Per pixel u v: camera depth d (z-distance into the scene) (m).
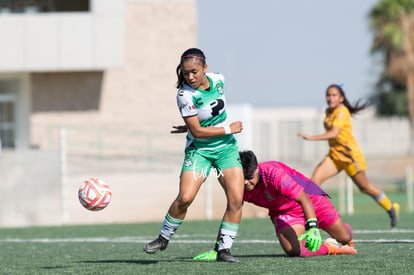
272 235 31.28
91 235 35.31
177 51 85.75
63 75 82.88
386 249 22.75
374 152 103.44
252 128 65.19
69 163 64.69
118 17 78.56
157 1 85.50
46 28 78.06
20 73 82.25
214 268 18.17
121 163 66.81
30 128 81.25
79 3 86.06
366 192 31.89
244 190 20.05
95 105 83.62
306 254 20.56
